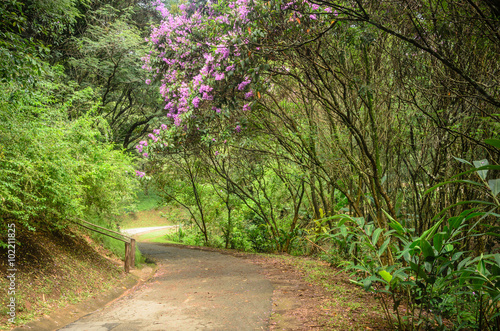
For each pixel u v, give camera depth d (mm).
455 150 4863
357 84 5496
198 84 6984
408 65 4805
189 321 4688
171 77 8016
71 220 7020
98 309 5406
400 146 5887
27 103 5203
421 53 4730
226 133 7883
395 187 5988
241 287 6707
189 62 7762
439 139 4863
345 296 5438
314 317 4500
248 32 4961
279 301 5492
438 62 4492
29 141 5055
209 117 7762
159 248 14070
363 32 4719
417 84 4688
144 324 4590
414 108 5156
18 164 4680
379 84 5473
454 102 4551
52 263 5926
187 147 9430
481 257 2961
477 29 3889
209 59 6477
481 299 3268
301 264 9148
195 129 8211
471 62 4188
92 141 7238
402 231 3711
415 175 5570
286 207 14805
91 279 6340
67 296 5297
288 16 5102
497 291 2898
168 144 8289
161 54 7801
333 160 6523
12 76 4039
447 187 5113
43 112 5867
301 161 8320
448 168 5016
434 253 3305
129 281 7367
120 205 8969
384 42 5133
